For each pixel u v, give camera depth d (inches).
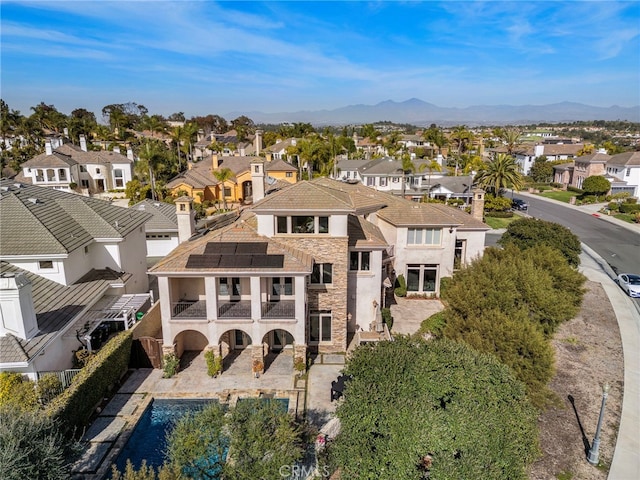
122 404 842.2
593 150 4645.7
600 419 723.4
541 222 1756.9
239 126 7342.5
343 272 1019.9
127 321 1029.2
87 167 3159.5
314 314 1049.5
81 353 920.9
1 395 738.8
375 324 1111.0
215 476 573.0
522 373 791.1
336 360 1020.5
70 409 716.0
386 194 1621.6
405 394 657.0
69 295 1002.1
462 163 4436.5
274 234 992.2
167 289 926.4
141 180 3253.0
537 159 4547.2
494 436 618.8
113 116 5447.8
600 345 1160.2
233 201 3006.9
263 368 957.8
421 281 1411.2
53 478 527.5
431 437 592.7
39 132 4532.5
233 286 1007.6
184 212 1128.8
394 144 5374.0
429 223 1347.2
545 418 853.2
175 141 4559.5
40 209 1107.9
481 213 1588.3
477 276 1040.2
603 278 1702.8
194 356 1035.9
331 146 3784.5
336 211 964.6
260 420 600.7
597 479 702.5
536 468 722.8
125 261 1234.0
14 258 979.9
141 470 540.7
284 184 1849.2
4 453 498.3
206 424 591.5
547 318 999.0
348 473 582.2
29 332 805.9
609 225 2583.7
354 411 625.0
